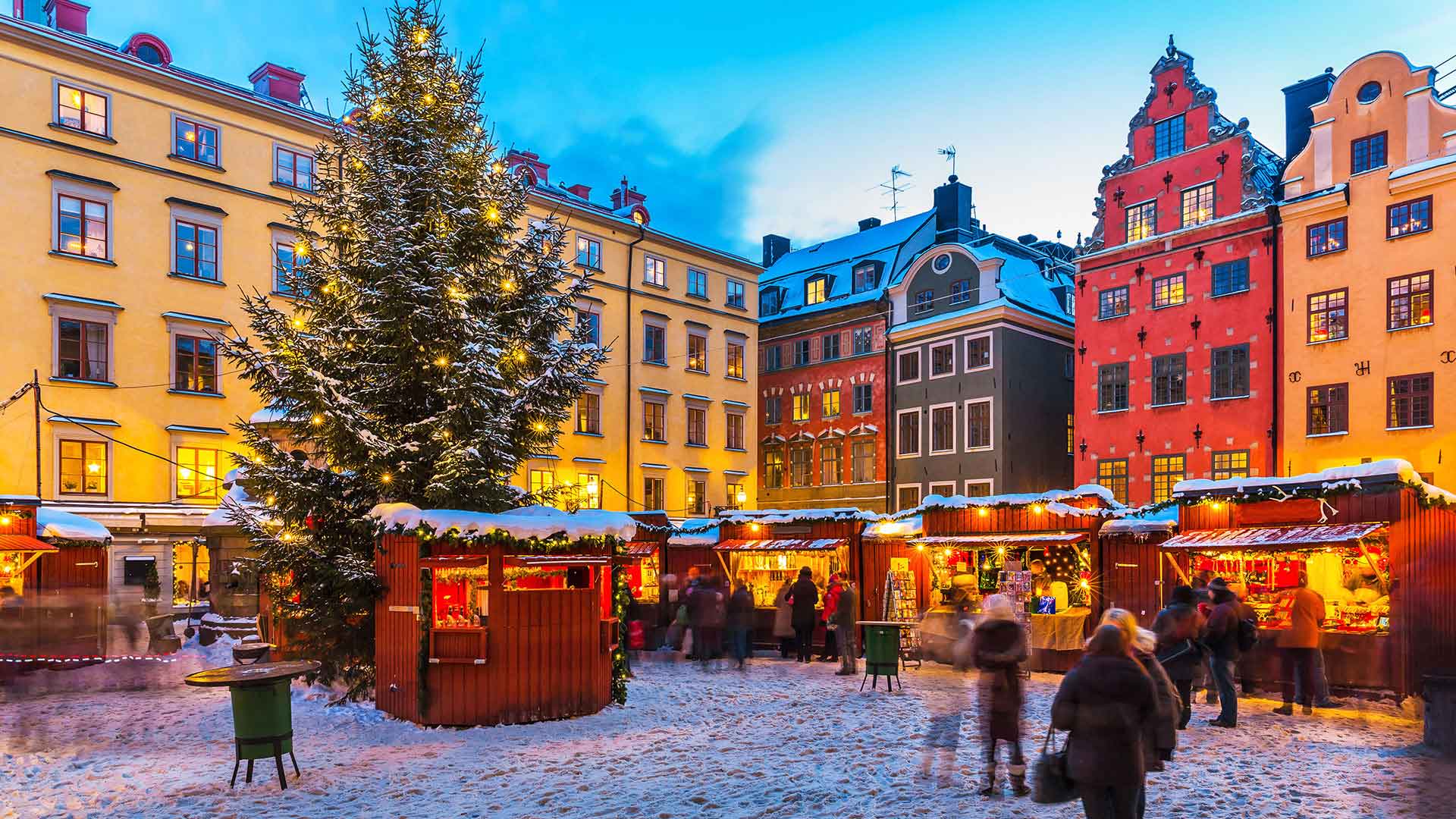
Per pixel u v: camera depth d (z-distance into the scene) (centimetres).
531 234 1661
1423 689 977
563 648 1284
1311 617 1267
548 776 957
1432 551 1332
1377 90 2739
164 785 934
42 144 2708
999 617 885
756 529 2359
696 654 2094
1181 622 1159
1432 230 2577
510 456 1535
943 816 802
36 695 1532
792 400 4753
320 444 1494
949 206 4512
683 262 4341
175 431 2889
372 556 1440
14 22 2642
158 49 3095
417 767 1002
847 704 1410
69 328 2741
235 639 2089
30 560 1808
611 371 3981
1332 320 2777
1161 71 3284
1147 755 628
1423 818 773
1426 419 2559
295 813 836
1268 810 805
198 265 3005
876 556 2186
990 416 3853
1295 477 1494
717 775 954
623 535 1366
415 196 1515
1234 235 3031
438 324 1473
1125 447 3275
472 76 1633
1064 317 4119
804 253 5403
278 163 3197
